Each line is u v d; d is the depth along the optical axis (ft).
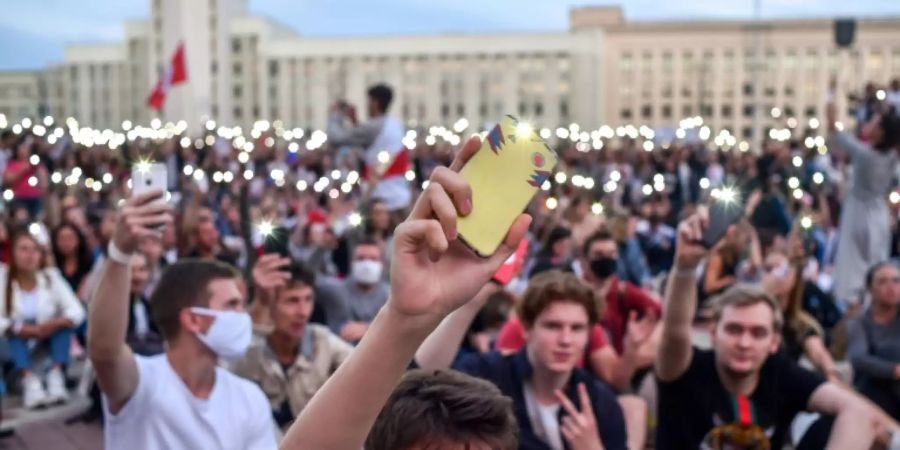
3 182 48.11
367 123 39.22
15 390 26.66
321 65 303.27
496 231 5.08
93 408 24.23
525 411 11.33
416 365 10.57
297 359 14.56
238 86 310.24
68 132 78.28
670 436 12.12
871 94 50.49
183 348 10.71
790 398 12.04
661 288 29.84
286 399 14.46
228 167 66.85
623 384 15.31
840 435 11.42
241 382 11.29
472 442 6.17
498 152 5.23
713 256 24.98
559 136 100.83
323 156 76.64
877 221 30.09
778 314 11.88
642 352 16.22
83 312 26.78
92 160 64.44
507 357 11.77
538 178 5.20
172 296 10.64
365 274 22.54
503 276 10.48
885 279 19.06
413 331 5.15
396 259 5.11
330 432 5.27
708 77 297.94
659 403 12.30
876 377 18.70
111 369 9.97
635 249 32.50
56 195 43.80
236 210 43.91
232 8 312.91
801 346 19.27
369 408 5.26
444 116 301.63
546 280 11.47
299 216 47.03
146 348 22.70
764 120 294.46
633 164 84.38
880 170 30.01
